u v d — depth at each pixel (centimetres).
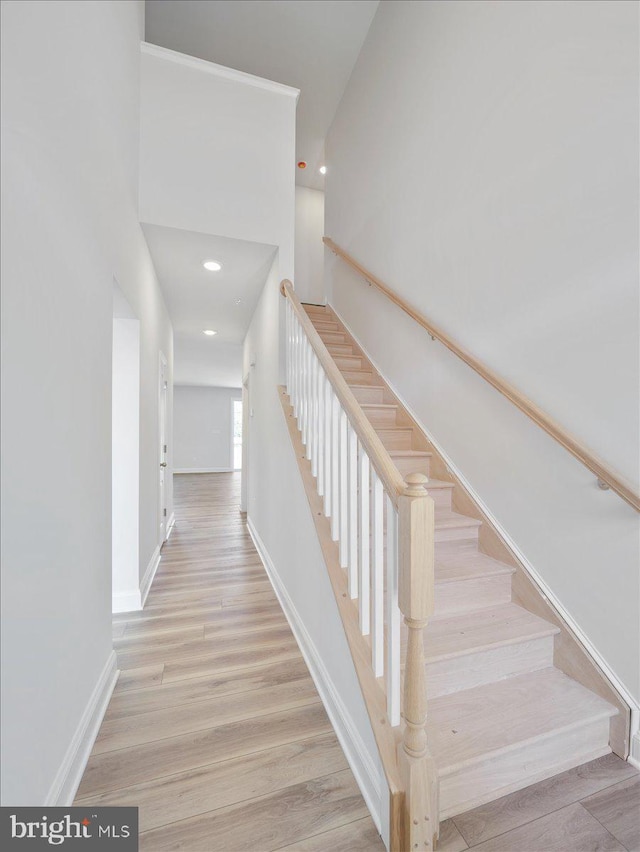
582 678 152
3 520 88
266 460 328
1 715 87
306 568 200
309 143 503
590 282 157
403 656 142
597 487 153
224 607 256
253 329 430
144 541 278
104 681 164
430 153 268
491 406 210
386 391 312
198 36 375
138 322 247
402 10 311
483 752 121
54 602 115
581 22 160
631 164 142
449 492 230
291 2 348
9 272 90
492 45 211
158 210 246
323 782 129
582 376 160
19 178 94
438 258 257
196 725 153
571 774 132
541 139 180
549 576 173
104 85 165
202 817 117
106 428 172
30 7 100
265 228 272
